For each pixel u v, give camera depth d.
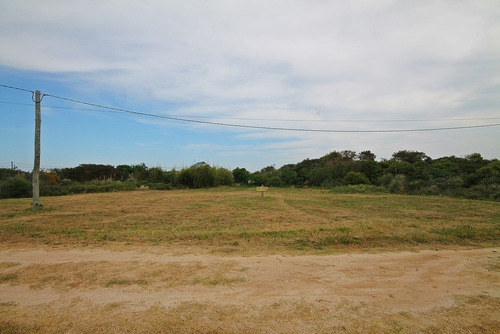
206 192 29.28
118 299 3.96
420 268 5.39
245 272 5.01
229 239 7.46
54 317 3.50
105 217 12.17
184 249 6.48
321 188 38.47
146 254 6.04
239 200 20.39
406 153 48.94
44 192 25.19
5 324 3.33
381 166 40.16
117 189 30.39
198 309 3.70
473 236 8.00
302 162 52.72
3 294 4.12
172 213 13.48
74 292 4.18
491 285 4.65
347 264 5.55
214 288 4.35
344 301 3.99
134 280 4.61
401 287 4.51
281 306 3.81
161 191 30.47
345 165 41.91
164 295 4.09
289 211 14.48
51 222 10.72
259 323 3.40
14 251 6.27
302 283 4.59
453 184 26.16
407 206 16.83
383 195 25.50
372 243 7.19
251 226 9.92
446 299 4.12
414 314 3.68
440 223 10.24
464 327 3.41
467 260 5.92
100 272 4.95
